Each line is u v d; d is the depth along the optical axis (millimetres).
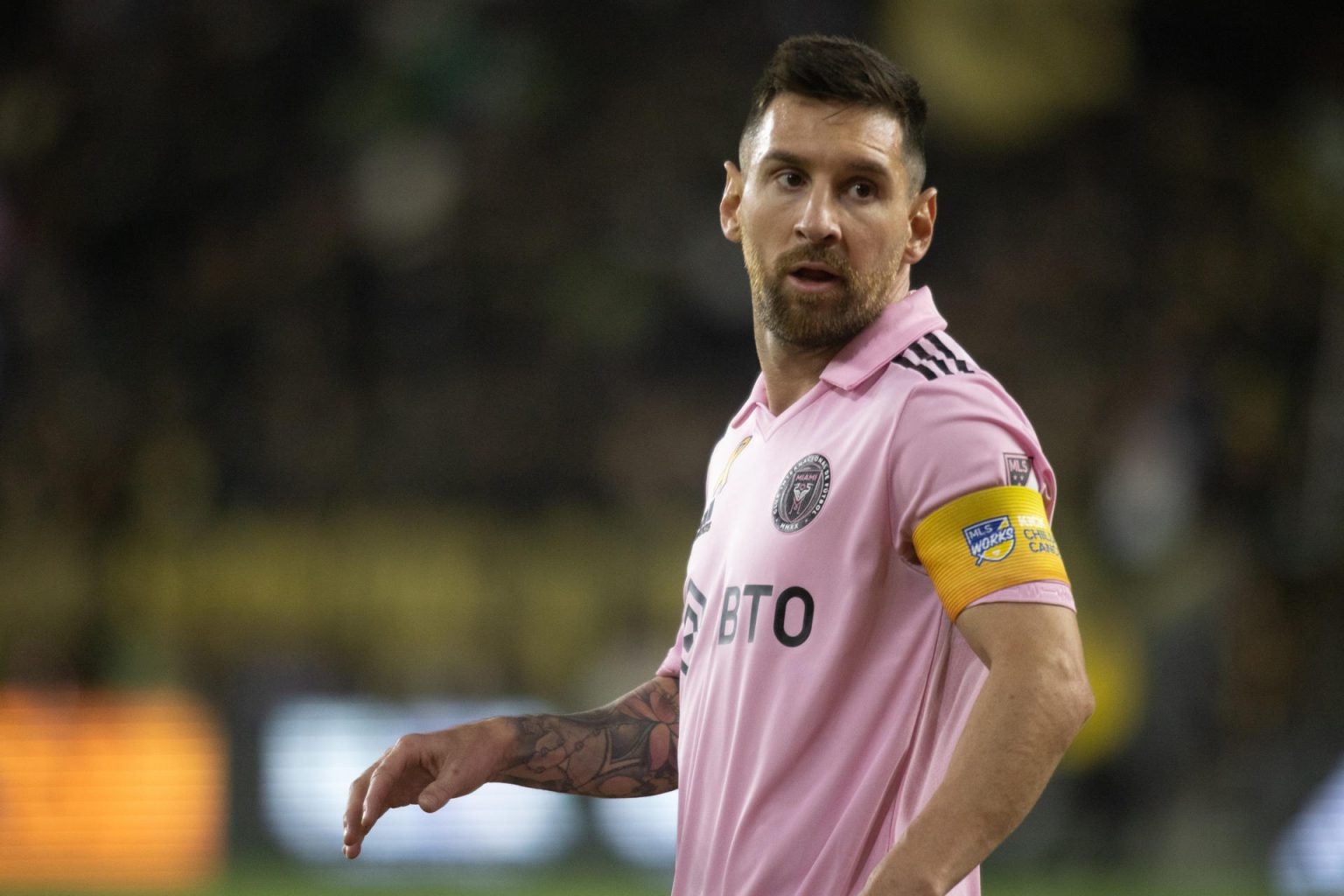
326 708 37031
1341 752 36812
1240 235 57500
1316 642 44000
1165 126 58750
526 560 46094
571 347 55000
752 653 7504
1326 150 58469
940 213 57875
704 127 59500
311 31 58625
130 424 50344
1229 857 36406
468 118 58062
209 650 42469
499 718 8516
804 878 7246
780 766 7348
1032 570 6750
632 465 51812
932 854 6398
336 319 55094
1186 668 39219
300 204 56938
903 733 7211
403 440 51844
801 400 7789
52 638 43438
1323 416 52188
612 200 57781
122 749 35125
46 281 53156
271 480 50156
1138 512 42906
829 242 7379
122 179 56281
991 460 6957
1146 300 55594
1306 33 59375
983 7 57500
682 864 7824
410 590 45031
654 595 46094
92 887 32844
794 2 60031
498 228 56656
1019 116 58094
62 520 47281
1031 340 54719
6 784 34375
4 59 57219
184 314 54688
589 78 60062
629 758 8703
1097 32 58219
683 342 56031
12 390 50625
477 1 59406
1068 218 57344
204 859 35031
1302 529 47844
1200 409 45719
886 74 7523
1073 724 6582
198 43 58156
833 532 7355
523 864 34250
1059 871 36094
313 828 35812
